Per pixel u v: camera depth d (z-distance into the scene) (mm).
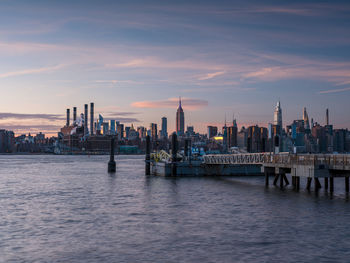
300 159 62250
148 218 42938
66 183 86625
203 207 49906
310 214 43625
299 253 29328
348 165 52344
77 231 36906
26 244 32469
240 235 34812
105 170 145875
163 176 98375
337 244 31594
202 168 97438
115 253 29812
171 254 29453
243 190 66625
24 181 93000
